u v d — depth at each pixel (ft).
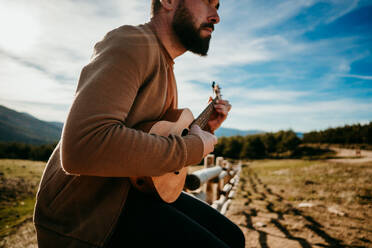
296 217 14.85
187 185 6.25
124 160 2.18
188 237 2.75
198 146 2.95
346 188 28.22
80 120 2.02
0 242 6.35
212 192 12.50
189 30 3.53
